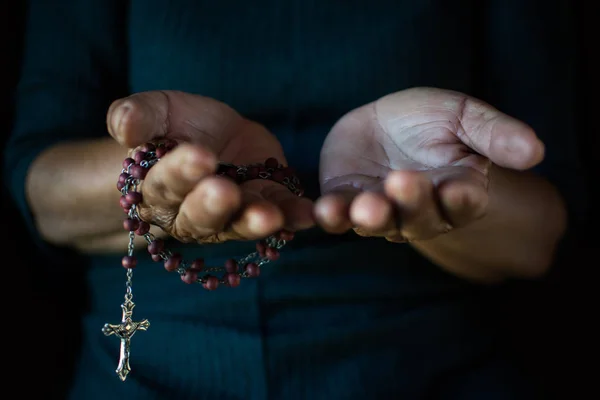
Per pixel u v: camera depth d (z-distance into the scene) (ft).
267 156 1.76
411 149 1.54
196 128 1.63
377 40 1.99
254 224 1.30
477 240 1.79
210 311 1.85
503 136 1.38
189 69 2.03
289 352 1.80
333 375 1.81
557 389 2.18
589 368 2.20
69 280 2.27
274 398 1.80
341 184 1.52
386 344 1.82
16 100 2.16
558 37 2.12
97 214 1.82
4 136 2.30
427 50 2.01
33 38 2.18
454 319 1.88
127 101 1.44
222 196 1.26
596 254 2.25
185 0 2.03
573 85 2.12
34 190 1.85
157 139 1.53
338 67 2.00
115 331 1.70
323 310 1.85
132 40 2.10
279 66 2.01
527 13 2.10
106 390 1.87
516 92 2.11
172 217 1.37
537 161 1.37
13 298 2.24
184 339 1.84
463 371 1.86
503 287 2.21
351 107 2.02
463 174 1.32
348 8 1.99
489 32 2.14
